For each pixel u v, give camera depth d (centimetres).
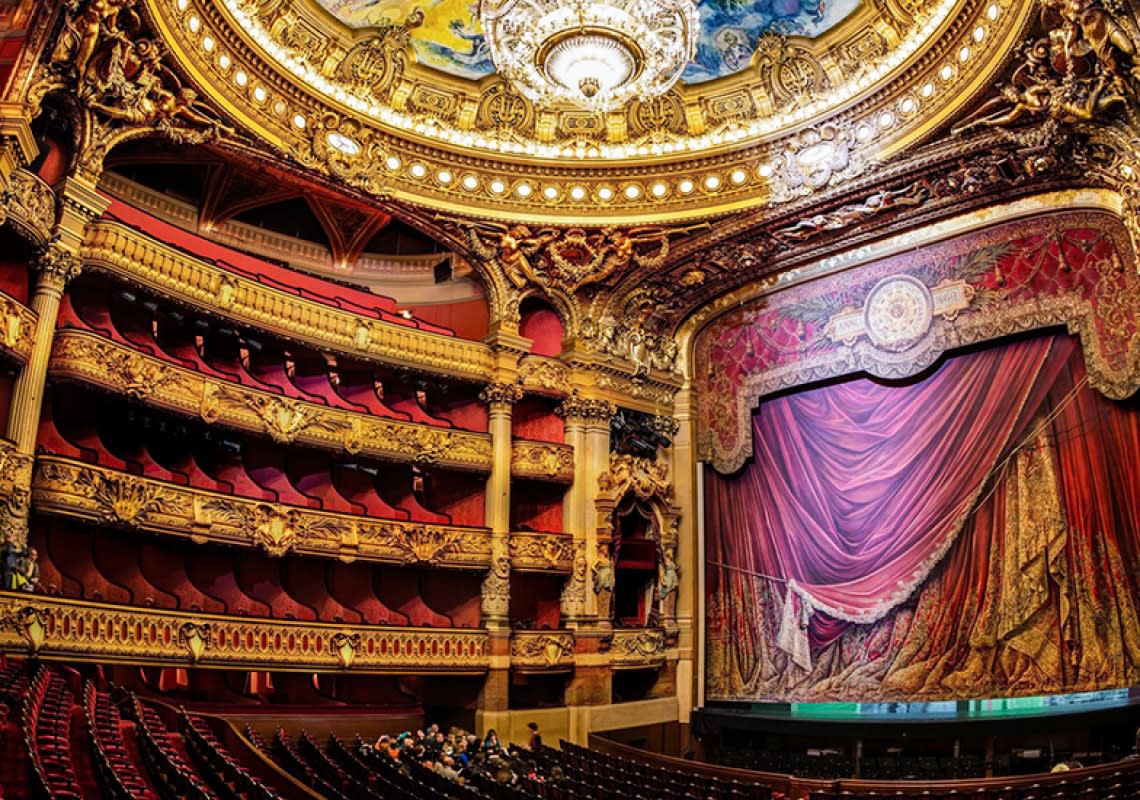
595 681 1827
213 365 1647
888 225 1755
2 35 1134
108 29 1253
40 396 1239
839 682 1731
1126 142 1264
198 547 1549
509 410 1870
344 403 1752
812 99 1692
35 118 1309
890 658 1675
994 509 1595
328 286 1872
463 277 2016
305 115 1636
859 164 1634
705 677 1948
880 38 1585
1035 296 1584
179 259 1475
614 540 1923
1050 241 1583
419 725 1623
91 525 1375
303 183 1705
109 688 1236
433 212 1795
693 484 2042
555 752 1470
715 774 1360
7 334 1193
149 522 1349
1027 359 1603
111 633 1222
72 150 1331
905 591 1666
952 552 1631
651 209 1827
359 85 1702
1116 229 1496
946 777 1535
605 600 1875
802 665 1794
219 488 1548
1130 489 1450
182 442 1578
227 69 1483
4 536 1152
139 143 1543
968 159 1544
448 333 1920
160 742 900
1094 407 1509
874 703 1684
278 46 1573
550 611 1920
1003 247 1639
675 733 1922
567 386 1953
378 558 1645
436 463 1769
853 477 1791
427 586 1842
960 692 1579
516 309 1925
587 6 1245
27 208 1237
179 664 1315
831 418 1848
